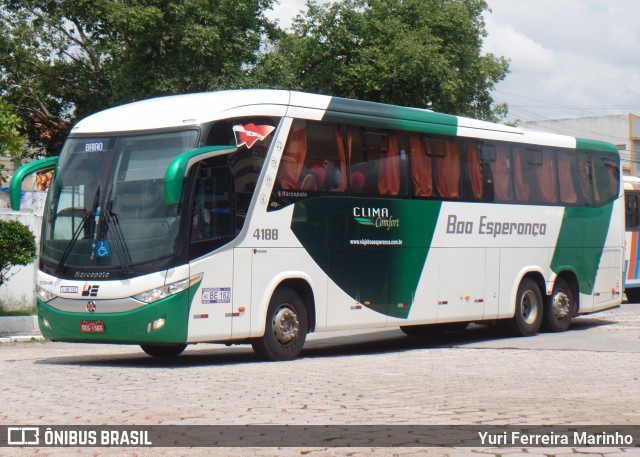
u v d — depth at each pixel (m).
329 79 43.41
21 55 44.22
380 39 43.16
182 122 13.64
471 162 18.22
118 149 13.93
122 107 14.69
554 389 10.91
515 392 10.60
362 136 15.91
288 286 14.81
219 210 13.66
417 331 20.48
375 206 16.00
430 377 12.16
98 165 14.02
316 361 14.49
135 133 13.91
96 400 9.80
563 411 9.05
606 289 21.75
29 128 46.81
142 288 13.23
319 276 15.03
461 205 17.83
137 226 13.48
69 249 13.88
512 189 19.16
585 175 21.25
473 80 46.28
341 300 15.39
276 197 14.38
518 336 19.42
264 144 14.25
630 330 20.69
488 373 12.70
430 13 44.19
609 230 21.84
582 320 23.75
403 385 11.23
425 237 17.00
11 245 19.95
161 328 13.16
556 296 20.25
